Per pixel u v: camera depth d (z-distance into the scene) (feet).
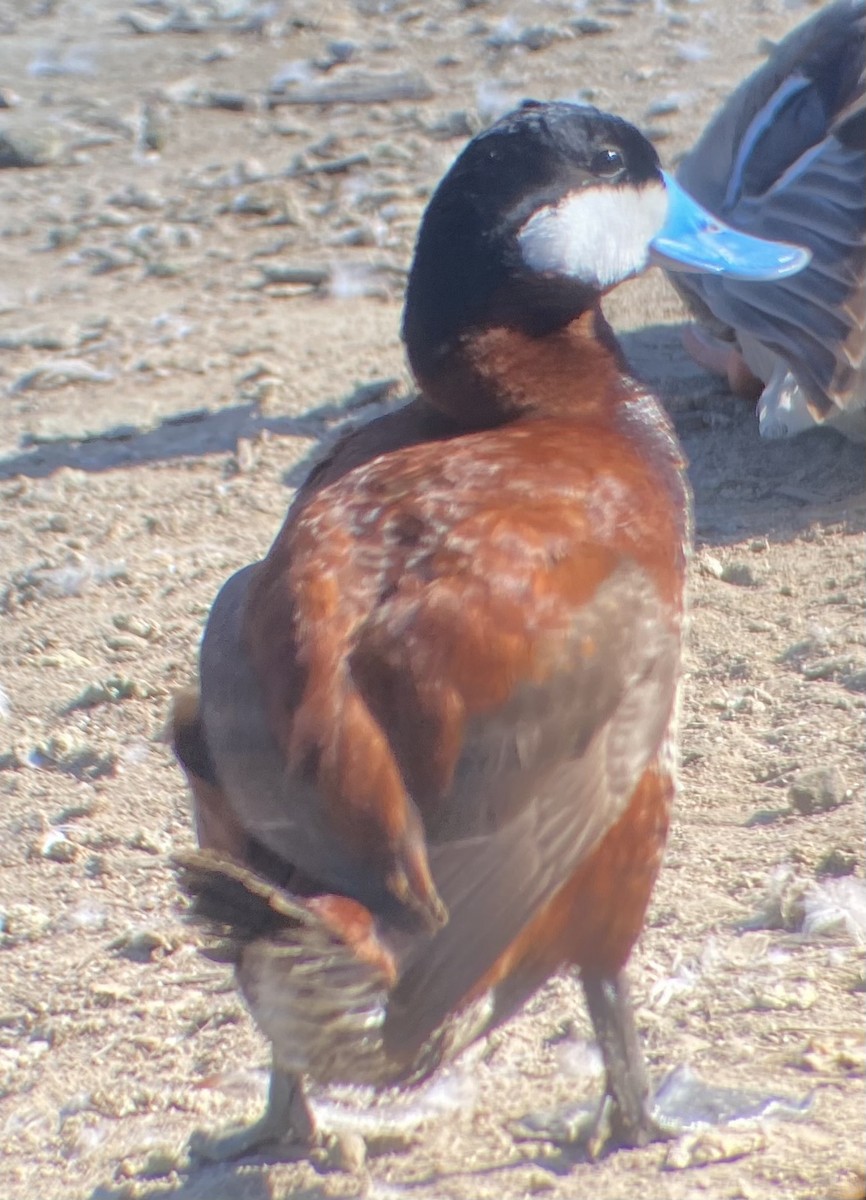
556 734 17.66
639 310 50.62
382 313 54.13
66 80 81.87
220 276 58.95
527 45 77.92
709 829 27.35
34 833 29.99
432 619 17.44
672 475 21.63
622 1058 20.34
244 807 17.78
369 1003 16.81
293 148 70.54
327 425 46.24
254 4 89.56
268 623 18.12
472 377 21.68
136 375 51.72
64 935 27.09
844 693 30.76
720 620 34.06
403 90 74.74
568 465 19.65
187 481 44.24
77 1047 24.30
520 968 18.76
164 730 32.78
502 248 21.61
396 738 17.15
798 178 37.35
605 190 22.40
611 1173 19.85
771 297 36.63
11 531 42.42
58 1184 21.25
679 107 66.85
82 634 37.04
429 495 18.86
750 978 23.38
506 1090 22.09
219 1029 24.34
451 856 17.16
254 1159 21.11
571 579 18.16
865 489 39.09
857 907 24.54
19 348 54.54
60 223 65.98
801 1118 20.35
